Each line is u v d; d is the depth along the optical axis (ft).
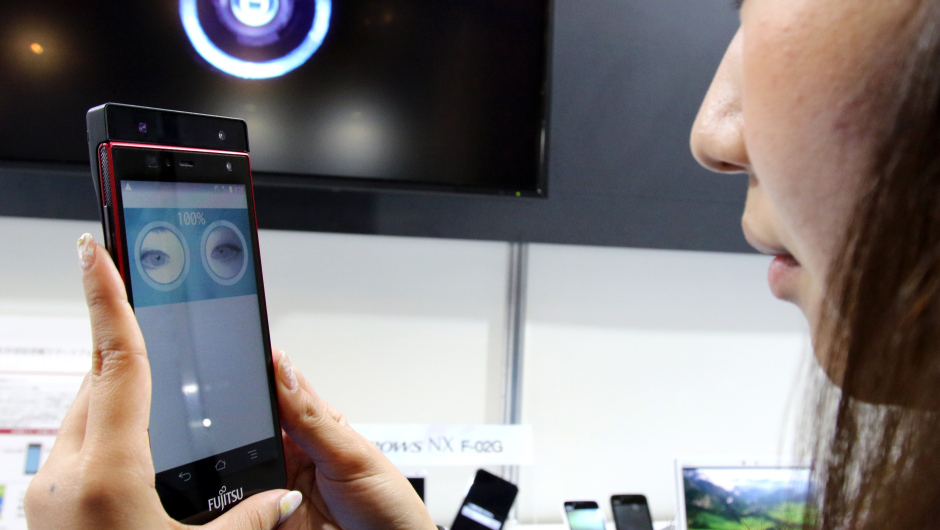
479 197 3.91
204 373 1.59
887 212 0.64
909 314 0.62
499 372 4.35
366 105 3.69
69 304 3.80
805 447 0.91
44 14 3.31
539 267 4.37
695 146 1.04
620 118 4.31
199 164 1.64
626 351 4.48
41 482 1.20
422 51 3.73
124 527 1.16
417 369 4.25
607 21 4.25
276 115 3.61
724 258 4.57
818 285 0.86
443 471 4.29
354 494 1.76
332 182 3.67
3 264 3.72
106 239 1.45
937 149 0.60
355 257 4.17
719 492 3.79
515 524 4.29
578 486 4.44
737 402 4.61
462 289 4.29
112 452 1.17
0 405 3.61
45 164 3.36
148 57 3.43
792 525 1.02
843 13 0.68
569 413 4.42
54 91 3.35
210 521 1.53
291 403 1.68
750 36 0.80
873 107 0.68
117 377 1.20
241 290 1.70
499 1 3.78
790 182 0.78
